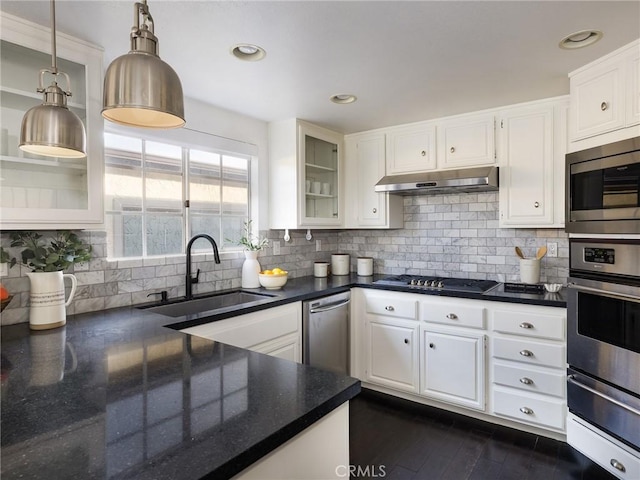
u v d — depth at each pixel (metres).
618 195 1.83
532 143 2.64
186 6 1.52
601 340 1.93
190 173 2.68
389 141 3.27
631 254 1.79
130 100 0.99
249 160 3.11
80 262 1.91
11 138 1.60
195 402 0.92
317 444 0.95
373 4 1.52
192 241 2.46
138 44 1.04
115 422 0.83
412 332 2.78
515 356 2.37
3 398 0.95
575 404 2.08
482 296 2.46
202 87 2.37
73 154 1.46
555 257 2.80
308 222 3.11
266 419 0.84
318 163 3.30
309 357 2.59
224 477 0.68
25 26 1.57
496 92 2.48
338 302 2.87
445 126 2.99
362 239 3.76
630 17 1.61
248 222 3.08
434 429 2.44
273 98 2.58
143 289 2.30
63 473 0.65
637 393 1.76
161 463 0.68
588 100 2.06
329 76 2.22
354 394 1.04
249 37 1.77
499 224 2.78
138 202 2.39
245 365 1.19
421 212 3.41
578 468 2.03
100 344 1.42
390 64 2.06
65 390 1.00
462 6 1.54
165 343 1.43
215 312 1.99
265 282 2.76
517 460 2.10
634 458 1.74
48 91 1.27
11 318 1.74
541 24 1.67
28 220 1.56
